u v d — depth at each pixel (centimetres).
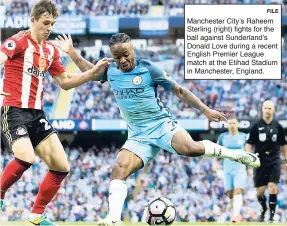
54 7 653
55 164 664
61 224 988
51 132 665
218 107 2464
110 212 628
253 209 1984
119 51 634
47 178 675
